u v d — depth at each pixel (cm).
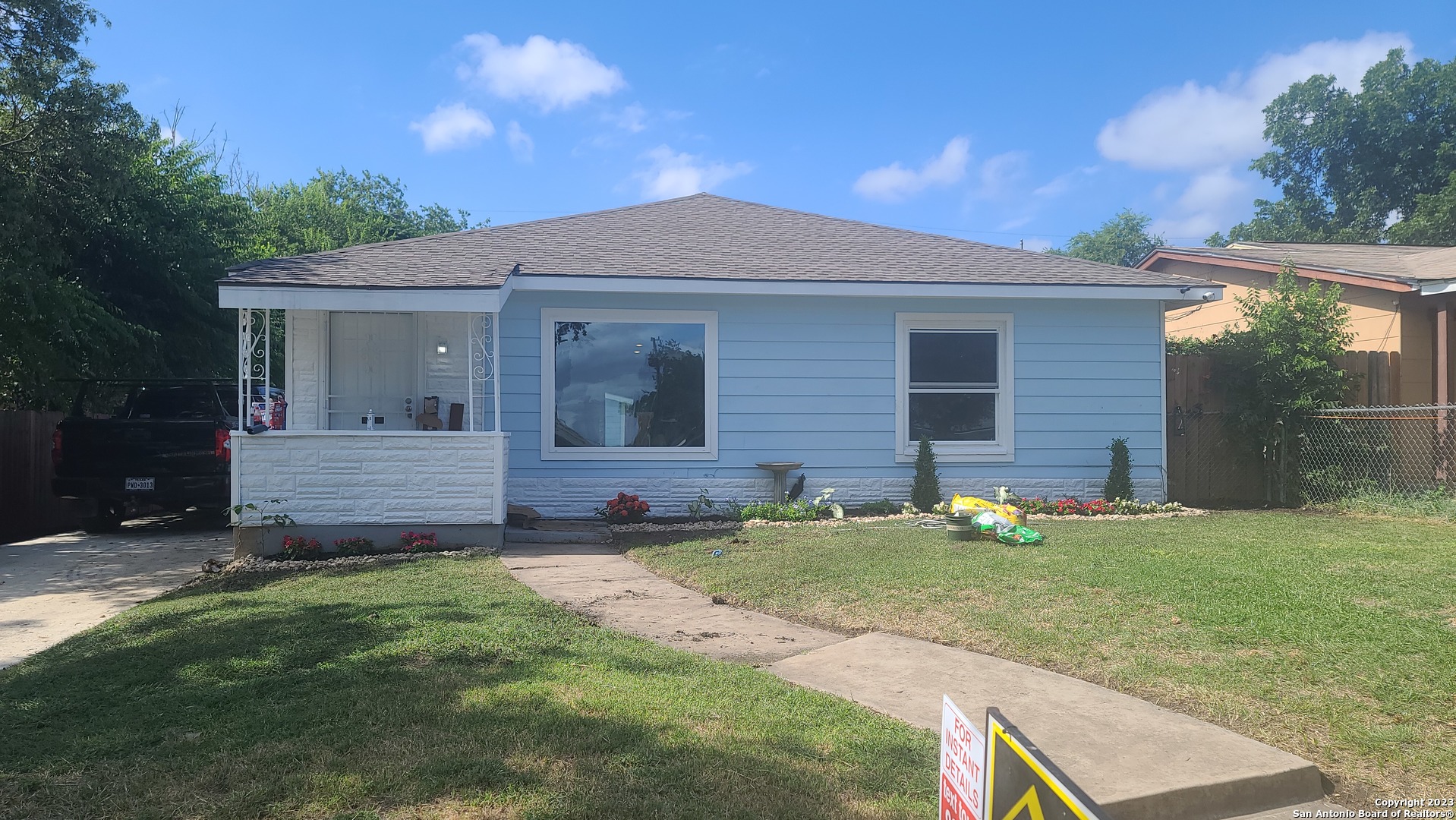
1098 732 408
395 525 909
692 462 1143
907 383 1180
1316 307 1220
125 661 512
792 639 591
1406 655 480
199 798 334
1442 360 1246
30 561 911
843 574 735
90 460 1098
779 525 1034
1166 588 631
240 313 905
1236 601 592
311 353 1063
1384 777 371
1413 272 1347
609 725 405
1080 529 955
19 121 1296
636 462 1130
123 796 337
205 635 566
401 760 365
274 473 894
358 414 1077
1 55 1277
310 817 320
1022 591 651
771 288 1102
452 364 1096
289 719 412
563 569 817
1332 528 946
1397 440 1230
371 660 505
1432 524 991
